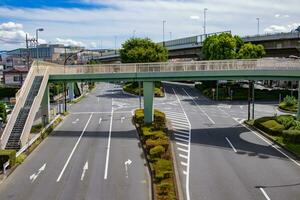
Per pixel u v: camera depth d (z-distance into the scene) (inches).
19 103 1556.3
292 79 1614.2
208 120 2191.2
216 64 1717.5
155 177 1047.6
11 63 5492.1
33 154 1407.5
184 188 1023.6
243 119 2231.8
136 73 1786.4
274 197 959.0
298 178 1110.4
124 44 3882.9
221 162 1284.4
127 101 3196.4
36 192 1010.7
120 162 1282.0
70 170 1201.4
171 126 1982.0
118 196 970.1
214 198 949.2
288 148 1433.3
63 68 1827.0
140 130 1744.6
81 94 3668.8
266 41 3518.7
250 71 1679.4
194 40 4313.5
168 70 1768.0
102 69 1809.8
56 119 2123.5
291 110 2568.9
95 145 1547.7
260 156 1362.0
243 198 949.8
